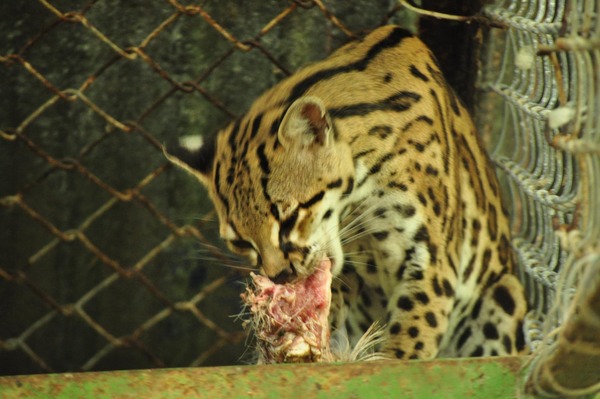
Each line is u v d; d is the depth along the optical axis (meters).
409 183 7.64
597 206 4.25
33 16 10.54
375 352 8.32
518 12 7.54
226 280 10.00
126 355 12.12
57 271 12.01
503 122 8.77
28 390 4.96
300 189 7.43
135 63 10.77
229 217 7.64
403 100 7.75
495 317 8.64
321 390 4.98
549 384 4.68
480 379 4.99
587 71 4.45
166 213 11.58
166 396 4.95
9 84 10.88
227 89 10.73
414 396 4.98
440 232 7.75
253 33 10.16
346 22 9.67
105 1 10.38
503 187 9.62
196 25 10.45
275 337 7.10
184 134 11.04
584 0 4.69
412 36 8.32
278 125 7.60
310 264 7.45
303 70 8.16
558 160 6.78
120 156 11.38
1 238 11.81
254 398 4.96
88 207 11.66
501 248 8.75
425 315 7.72
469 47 8.52
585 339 4.19
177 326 11.95
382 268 7.89
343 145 7.58
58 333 12.22
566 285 4.40
